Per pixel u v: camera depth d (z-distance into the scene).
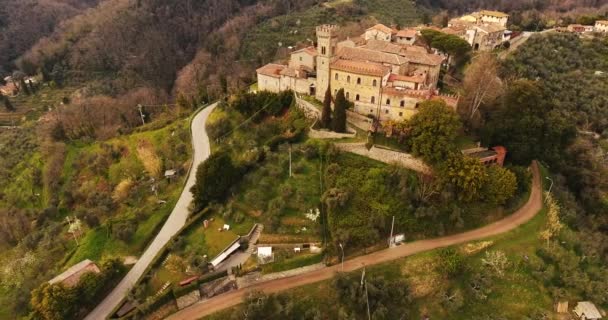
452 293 65.38
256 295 59.19
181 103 123.25
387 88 84.19
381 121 86.44
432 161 74.06
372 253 68.88
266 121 95.50
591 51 124.62
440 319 63.00
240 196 74.94
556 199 83.81
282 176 76.88
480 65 98.25
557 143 88.50
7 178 110.75
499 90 94.31
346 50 95.88
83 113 127.44
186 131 102.12
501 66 117.50
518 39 144.88
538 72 119.31
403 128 78.06
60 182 100.94
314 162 79.06
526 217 78.25
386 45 101.44
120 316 58.97
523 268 68.94
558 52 124.44
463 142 85.69
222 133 97.62
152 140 104.44
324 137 84.50
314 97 95.44
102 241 73.12
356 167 77.00
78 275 62.25
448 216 73.19
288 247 67.31
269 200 73.12
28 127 140.25
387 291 62.66
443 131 73.31
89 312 60.59
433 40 119.50
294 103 95.62
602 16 150.38
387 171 74.88
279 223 69.94
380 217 69.25
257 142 89.88
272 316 59.00
